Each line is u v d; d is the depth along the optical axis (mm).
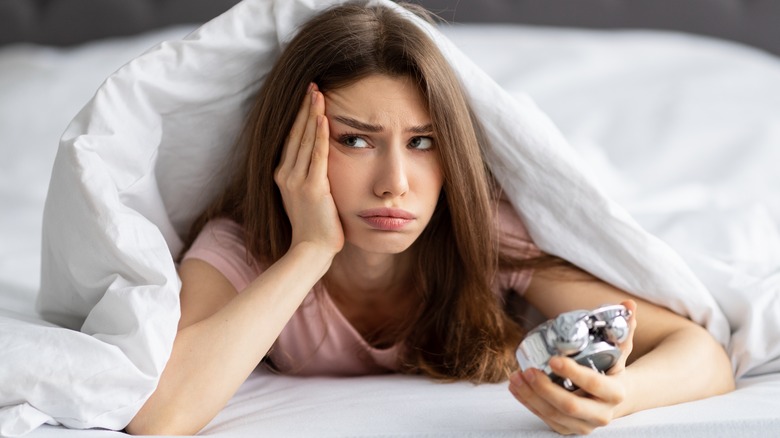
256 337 941
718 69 2168
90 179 955
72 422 860
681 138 1905
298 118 1011
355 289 1154
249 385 1100
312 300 1114
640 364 964
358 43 974
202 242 1117
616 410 884
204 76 1053
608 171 1752
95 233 946
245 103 1101
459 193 1034
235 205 1139
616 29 2518
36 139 1921
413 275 1148
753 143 1890
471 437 826
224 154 1131
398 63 969
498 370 1082
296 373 1182
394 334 1158
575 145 1760
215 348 925
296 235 1012
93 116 998
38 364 840
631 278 1093
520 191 1106
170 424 890
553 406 812
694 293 1087
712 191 1740
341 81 973
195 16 2482
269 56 1082
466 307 1123
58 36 2480
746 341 1102
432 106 973
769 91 2094
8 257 1470
